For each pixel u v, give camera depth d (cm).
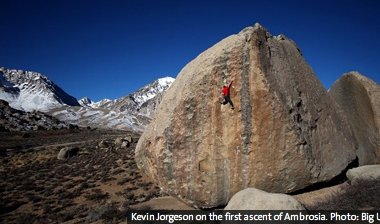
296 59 1580
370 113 1697
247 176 1391
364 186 1212
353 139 1670
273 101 1377
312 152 1408
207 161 1444
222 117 1433
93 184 2630
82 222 1734
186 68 1680
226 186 1418
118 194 2294
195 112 1480
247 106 1398
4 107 12094
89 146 5422
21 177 3161
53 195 2459
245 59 1426
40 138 8131
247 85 1406
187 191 1481
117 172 2942
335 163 1462
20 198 2436
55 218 1881
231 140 1414
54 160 4172
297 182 1393
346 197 1201
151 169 1711
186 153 1487
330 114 1562
